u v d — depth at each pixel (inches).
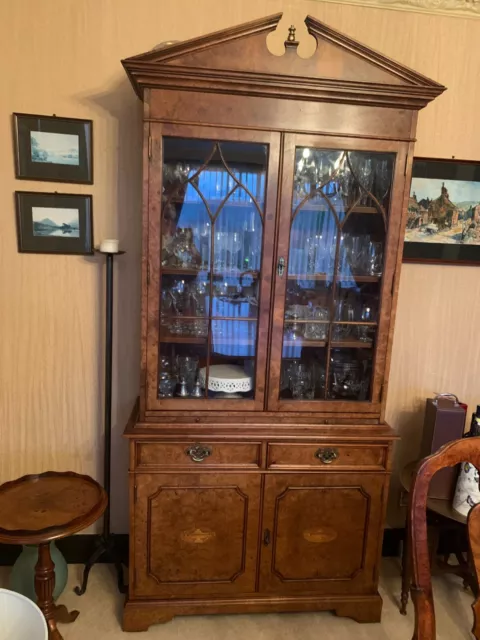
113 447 83.9
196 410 69.3
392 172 66.2
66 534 59.5
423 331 86.9
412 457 90.3
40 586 61.8
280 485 69.9
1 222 75.4
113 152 76.0
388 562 89.5
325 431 70.2
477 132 82.2
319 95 62.2
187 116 61.9
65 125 74.3
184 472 67.8
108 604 75.9
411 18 78.0
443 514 71.2
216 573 71.7
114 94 74.6
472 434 76.4
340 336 71.2
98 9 72.4
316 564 73.0
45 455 83.0
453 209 83.2
